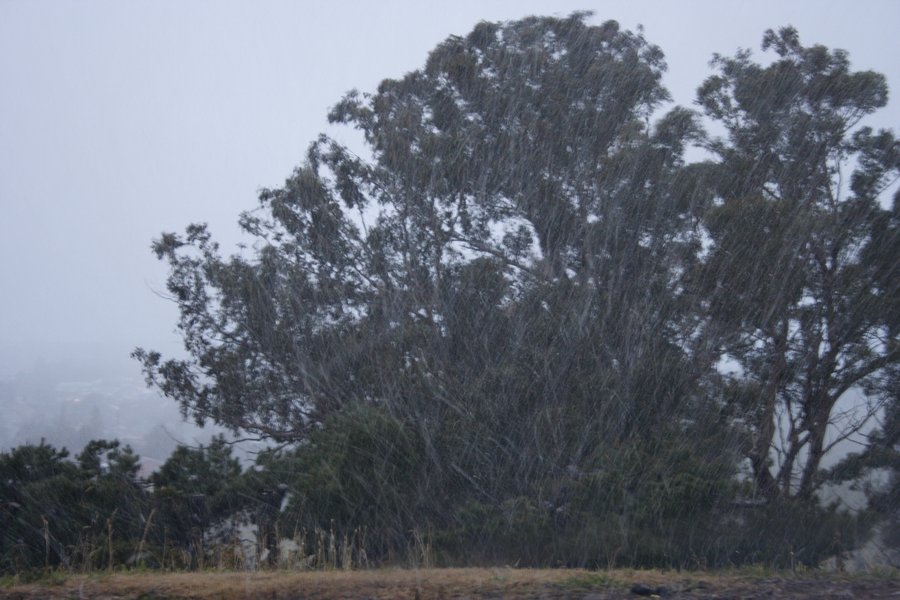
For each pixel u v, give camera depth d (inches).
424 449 589.0
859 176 762.2
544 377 700.0
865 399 713.0
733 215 717.9
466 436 615.8
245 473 597.3
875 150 766.5
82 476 556.1
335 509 514.6
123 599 283.0
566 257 815.7
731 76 840.9
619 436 649.0
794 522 507.8
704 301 725.3
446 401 674.8
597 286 780.6
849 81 778.2
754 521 504.7
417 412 658.2
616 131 869.8
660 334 729.6
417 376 693.3
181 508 544.4
